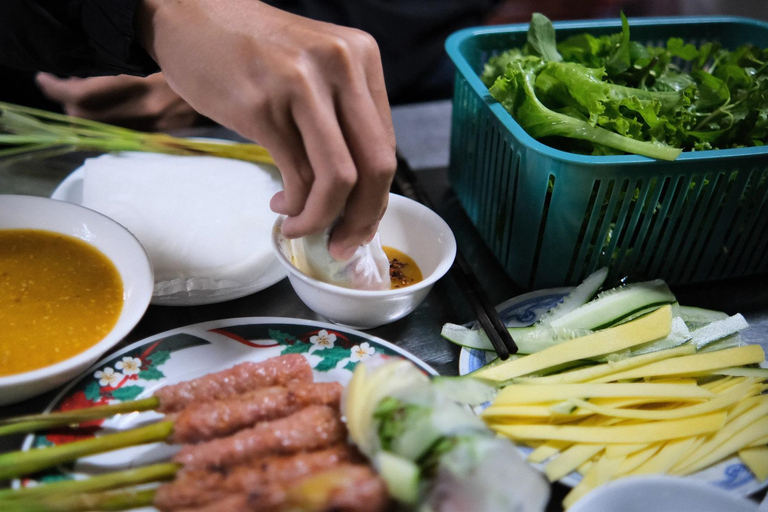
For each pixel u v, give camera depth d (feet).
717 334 3.59
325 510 2.19
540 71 4.17
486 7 7.57
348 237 3.01
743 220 3.92
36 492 2.34
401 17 6.99
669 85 4.38
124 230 3.38
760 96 4.00
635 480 2.48
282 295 3.80
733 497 2.41
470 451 2.38
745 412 3.07
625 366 3.27
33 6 3.26
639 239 3.81
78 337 2.98
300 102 2.56
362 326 3.48
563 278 3.93
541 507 2.35
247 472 2.42
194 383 2.85
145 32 3.02
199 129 5.50
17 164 4.65
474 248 4.45
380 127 2.74
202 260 3.52
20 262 3.30
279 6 6.86
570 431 2.92
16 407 2.91
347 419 2.62
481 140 4.27
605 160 3.37
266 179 4.26
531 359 3.28
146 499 2.37
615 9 9.20
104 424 2.83
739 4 9.25
